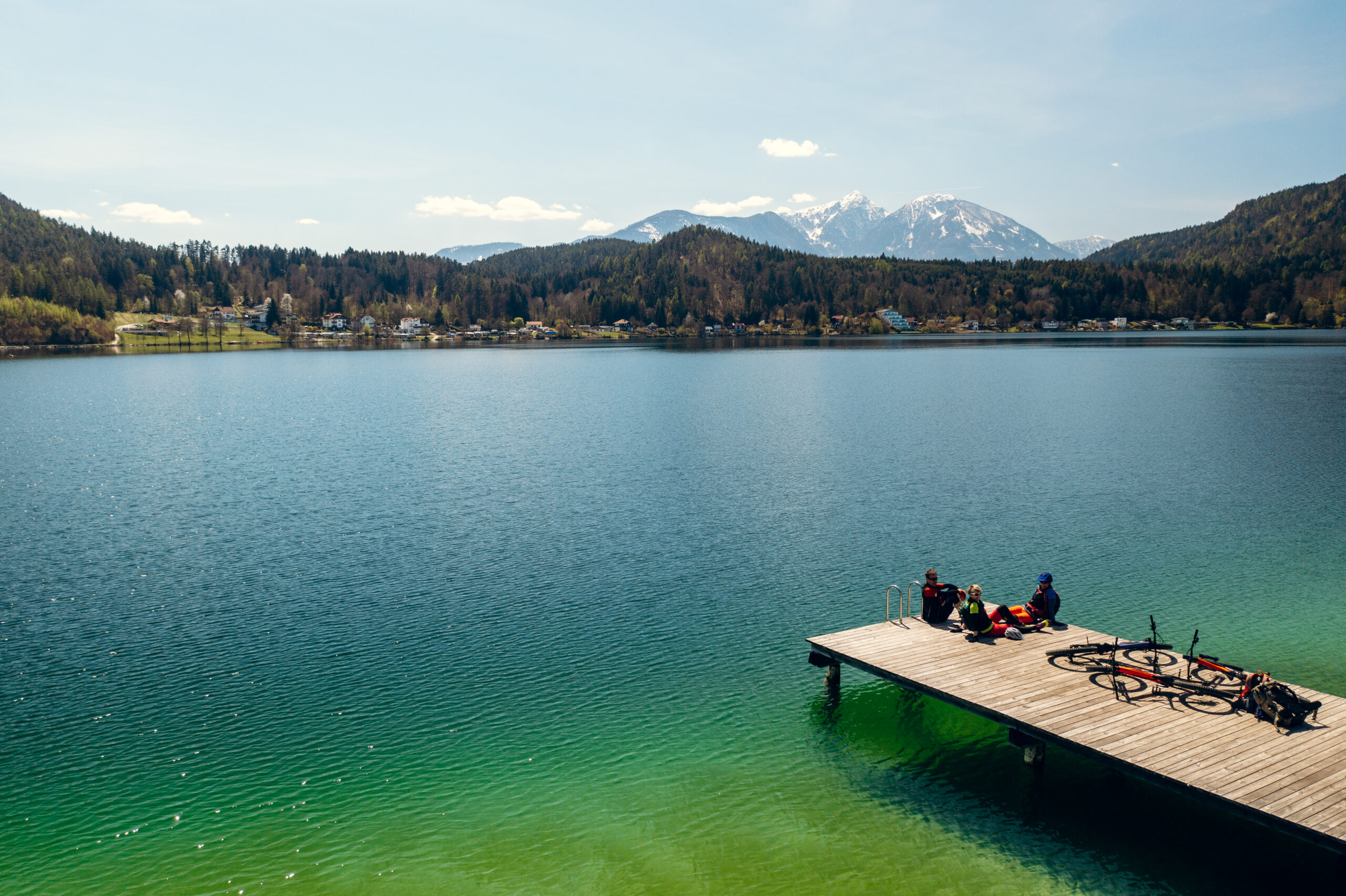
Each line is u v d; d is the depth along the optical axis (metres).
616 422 87.62
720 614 30.31
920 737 22.05
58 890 16.22
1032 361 182.88
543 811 18.80
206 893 16.19
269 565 36.56
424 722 22.69
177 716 23.00
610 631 28.86
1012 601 31.22
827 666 24.20
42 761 20.72
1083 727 18.30
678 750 21.33
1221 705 19.36
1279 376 129.12
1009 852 17.42
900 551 37.53
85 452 71.44
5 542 40.94
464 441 74.62
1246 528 40.53
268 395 128.88
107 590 33.53
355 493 51.75
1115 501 46.41
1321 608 29.95
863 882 16.55
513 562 36.62
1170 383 120.25
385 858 17.20
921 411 92.25
